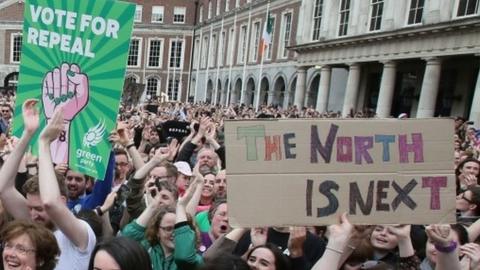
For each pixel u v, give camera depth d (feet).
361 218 9.44
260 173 9.33
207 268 8.77
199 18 177.99
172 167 15.99
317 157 9.45
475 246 11.17
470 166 20.17
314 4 98.17
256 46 129.49
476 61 65.77
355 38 77.41
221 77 152.05
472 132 45.09
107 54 12.58
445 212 9.54
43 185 9.04
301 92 97.91
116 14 12.49
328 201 9.39
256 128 9.38
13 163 9.84
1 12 168.96
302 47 94.79
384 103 72.28
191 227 11.27
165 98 128.88
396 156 9.59
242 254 12.34
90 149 12.80
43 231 8.47
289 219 9.30
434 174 9.59
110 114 12.64
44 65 12.71
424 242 13.74
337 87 95.55
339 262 9.03
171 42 179.52
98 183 14.65
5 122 30.68
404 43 68.18
